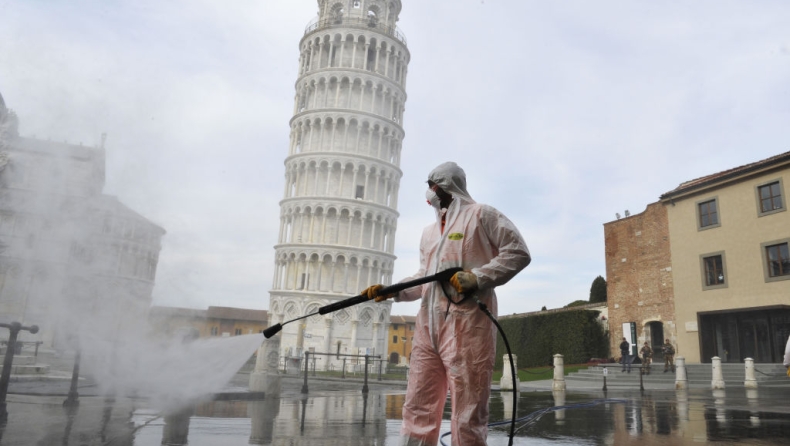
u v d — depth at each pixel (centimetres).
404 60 6788
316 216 5944
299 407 895
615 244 3466
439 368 304
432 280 296
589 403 1140
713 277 2853
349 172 6081
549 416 852
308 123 6256
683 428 686
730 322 2742
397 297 342
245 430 573
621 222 3444
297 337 5512
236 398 1020
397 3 6788
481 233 308
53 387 928
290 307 5603
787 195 2542
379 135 6250
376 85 6325
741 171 2725
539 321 3769
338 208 5878
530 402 1180
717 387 1970
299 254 5825
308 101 6438
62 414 620
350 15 6525
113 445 444
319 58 6438
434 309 300
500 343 4138
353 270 5806
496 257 296
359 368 5184
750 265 2669
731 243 2770
